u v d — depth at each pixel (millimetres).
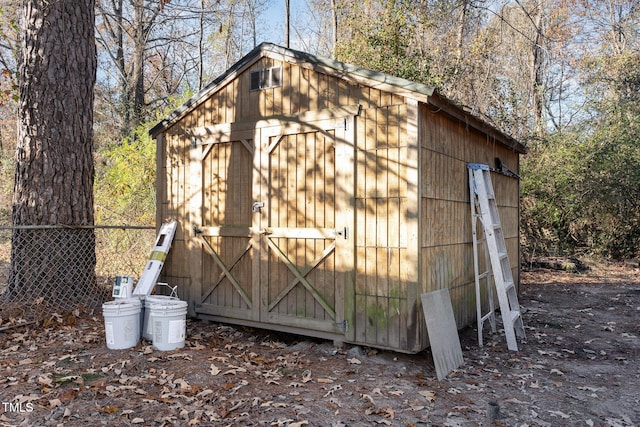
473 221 5410
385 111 4488
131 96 15305
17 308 5352
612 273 10828
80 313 5590
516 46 17578
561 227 12797
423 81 11797
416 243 4277
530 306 7387
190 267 5824
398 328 4371
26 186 5645
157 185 6172
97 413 3146
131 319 4508
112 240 9438
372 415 3266
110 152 10891
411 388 3805
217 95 5668
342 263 4684
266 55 5227
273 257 5141
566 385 4031
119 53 16484
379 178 4504
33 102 5664
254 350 4754
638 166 11969
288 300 5035
